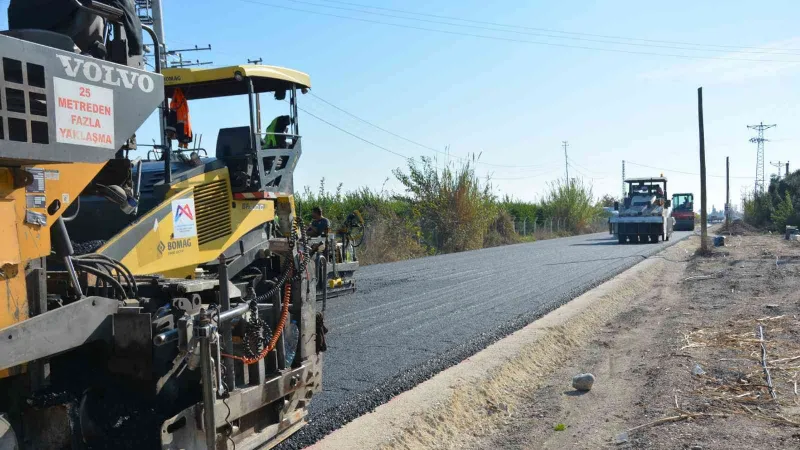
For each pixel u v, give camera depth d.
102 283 4.84
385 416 5.80
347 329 9.34
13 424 3.71
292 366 5.02
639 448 5.32
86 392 4.02
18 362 3.30
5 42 3.12
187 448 3.85
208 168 7.62
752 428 5.50
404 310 10.98
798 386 6.67
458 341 8.57
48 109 3.34
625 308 12.95
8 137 3.12
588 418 6.43
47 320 3.49
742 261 20.34
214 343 3.93
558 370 8.47
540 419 6.57
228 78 8.04
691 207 52.25
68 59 3.47
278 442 4.80
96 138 3.64
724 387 6.75
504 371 7.61
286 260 5.10
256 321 4.51
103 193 5.13
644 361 8.39
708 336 9.30
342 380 6.67
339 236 13.53
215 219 7.61
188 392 4.54
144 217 6.50
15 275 3.41
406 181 31.69
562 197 53.31
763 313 10.86
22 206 3.49
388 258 23.33
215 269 7.66
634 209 32.38
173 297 4.45
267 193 8.20
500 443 5.96
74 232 6.44
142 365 4.01
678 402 6.39
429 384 6.81
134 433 4.08
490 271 17.75
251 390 4.36
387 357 7.66
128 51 4.82
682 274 18.81
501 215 39.28
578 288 13.79
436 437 5.79
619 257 22.22
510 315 10.52
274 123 9.05
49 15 4.50
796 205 42.44
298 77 8.98
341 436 5.30
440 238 31.25
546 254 24.41
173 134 7.71
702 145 24.23
